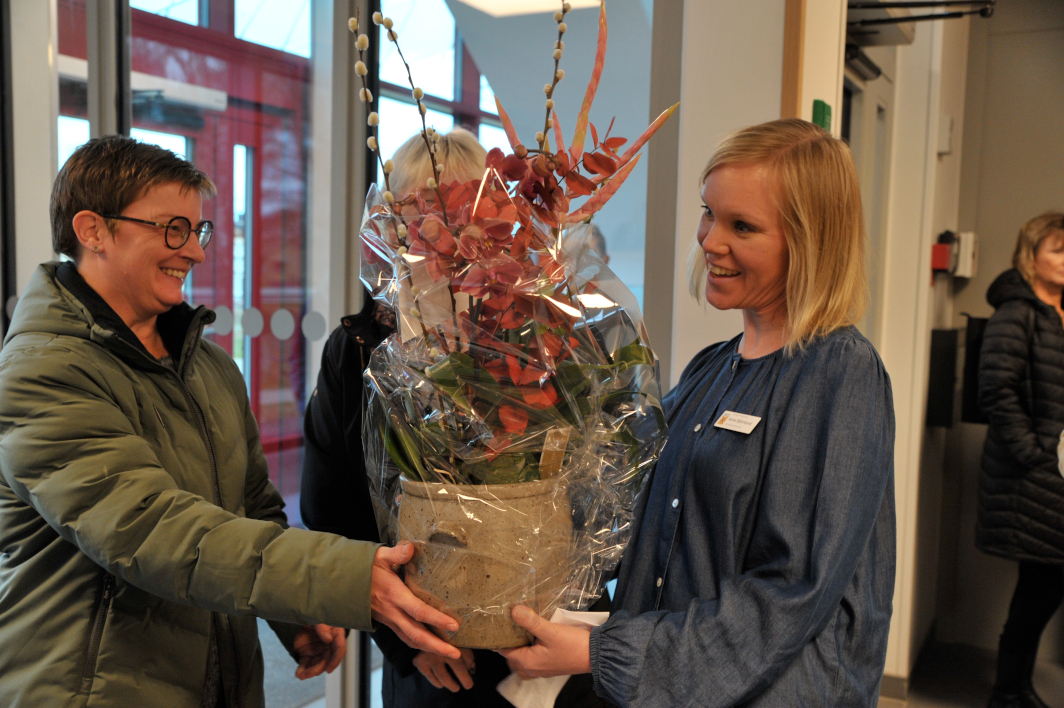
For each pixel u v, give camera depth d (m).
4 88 3.19
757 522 1.01
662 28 1.93
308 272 2.40
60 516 1.06
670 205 1.95
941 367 3.16
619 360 0.97
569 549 0.94
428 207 0.91
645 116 1.97
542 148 0.92
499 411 0.86
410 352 0.91
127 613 1.16
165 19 2.58
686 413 1.20
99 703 1.13
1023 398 2.81
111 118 2.71
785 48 1.72
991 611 3.67
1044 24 3.53
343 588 0.97
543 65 2.05
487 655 1.28
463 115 2.16
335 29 2.27
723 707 0.90
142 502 1.07
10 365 1.12
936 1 2.29
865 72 2.69
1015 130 3.62
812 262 1.02
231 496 1.37
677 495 1.11
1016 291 2.84
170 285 1.29
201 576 1.04
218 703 1.35
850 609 0.99
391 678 1.42
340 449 1.43
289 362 2.45
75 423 1.09
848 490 0.93
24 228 3.28
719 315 1.87
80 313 1.19
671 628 0.94
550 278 0.87
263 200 2.44
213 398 1.40
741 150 1.06
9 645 1.15
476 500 0.86
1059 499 2.74
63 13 2.96
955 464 3.70
